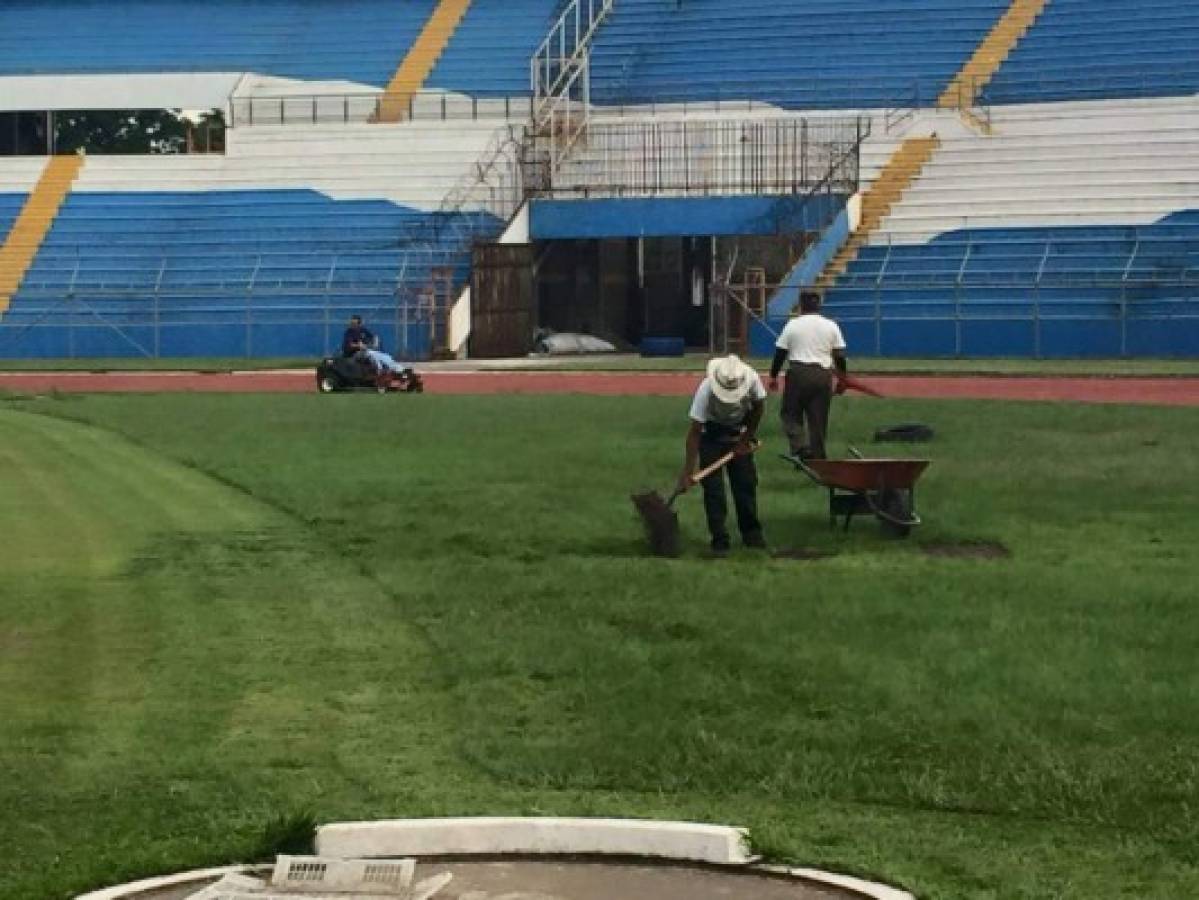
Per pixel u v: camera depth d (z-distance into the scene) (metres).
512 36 64.25
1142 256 50.22
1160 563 14.83
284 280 56.81
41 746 10.05
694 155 55.91
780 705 10.44
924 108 56.31
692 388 38.81
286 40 65.62
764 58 60.22
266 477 21.91
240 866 7.93
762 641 11.95
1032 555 15.36
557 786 9.20
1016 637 11.88
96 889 7.70
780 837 8.18
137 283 57.81
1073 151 53.47
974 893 7.55
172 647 12.43
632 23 62.84
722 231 53.41
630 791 9.11
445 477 21.55
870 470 16.47
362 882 7.55
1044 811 8.64
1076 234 51.38
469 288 53.94
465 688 11.09
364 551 16.20
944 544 16.08
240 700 11.02
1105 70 55.81
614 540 16.47
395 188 58.78
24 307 57.50
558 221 54.59
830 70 59.03
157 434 27.97
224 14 67.00
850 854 8.02
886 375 41.19
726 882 7.63
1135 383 38.19
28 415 32.19
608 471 21.86
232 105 62.16
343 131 60.38
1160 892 7.58
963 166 54.06
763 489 19.92
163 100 63.91
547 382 41.94
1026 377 40.25
